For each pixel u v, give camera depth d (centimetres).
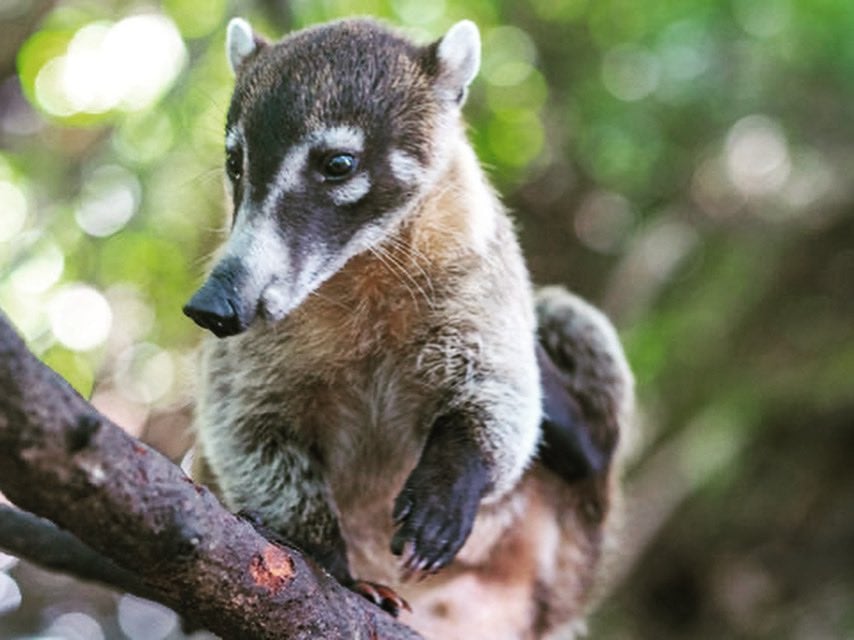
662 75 1524
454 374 605
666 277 1504
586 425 738
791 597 1376
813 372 1407
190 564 418
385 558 682
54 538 537
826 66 1463
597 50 1547
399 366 623
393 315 611
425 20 1360
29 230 1291
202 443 628
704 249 1537
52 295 1258
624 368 761
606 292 1502
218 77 1220
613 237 1606
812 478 1397
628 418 776
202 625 459
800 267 1481
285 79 592
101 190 1320
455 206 619
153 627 1261
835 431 1394
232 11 1172
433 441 590
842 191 1476
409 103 615
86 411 366
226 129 607
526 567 730
